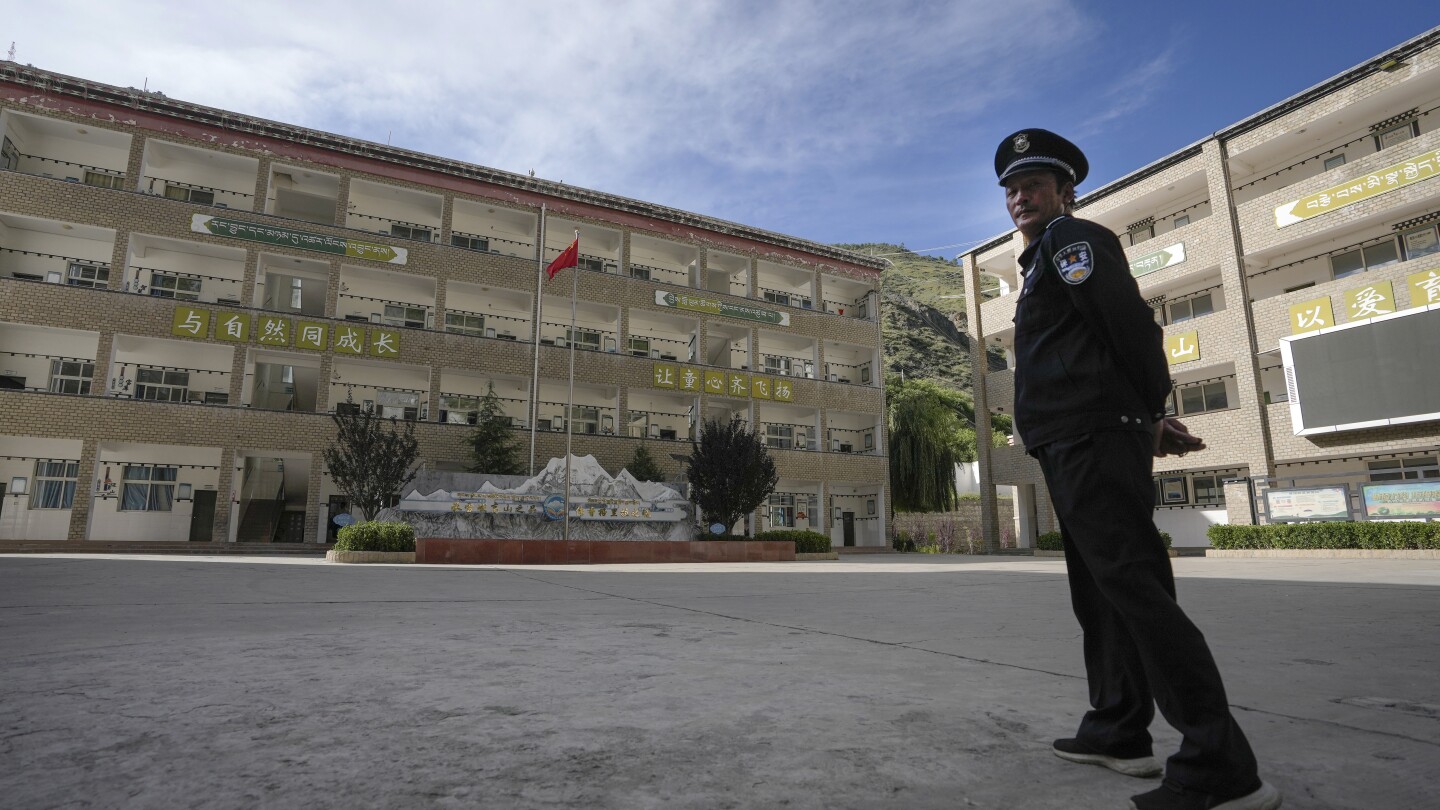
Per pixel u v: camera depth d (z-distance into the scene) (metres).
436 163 31.53
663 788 1.64
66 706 2.34
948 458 42.19
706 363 36.34
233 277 29.34
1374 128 25.72
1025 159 2.14
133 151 27.02
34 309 24.78
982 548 38.25
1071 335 1.86
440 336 30.52
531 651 3.58
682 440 34.69
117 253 26.16
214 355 28.33
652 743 2.00
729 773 1.75
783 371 41.00
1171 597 1.63
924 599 7.10
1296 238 25.86
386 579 9.58
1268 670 3.21
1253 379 26.30
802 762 1.84
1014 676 3.01
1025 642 4.05
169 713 2.26
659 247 38.19
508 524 23.58
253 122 28.58
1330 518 20.97
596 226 35.38
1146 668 1.60
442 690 2.65
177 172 29.23
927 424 42.03
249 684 2.71
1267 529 21.52
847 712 2.36
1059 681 2.90
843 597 7.31
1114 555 1.68
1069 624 4.95
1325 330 24.06
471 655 3.44
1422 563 15.05
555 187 33.97
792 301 42.12
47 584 7.80
